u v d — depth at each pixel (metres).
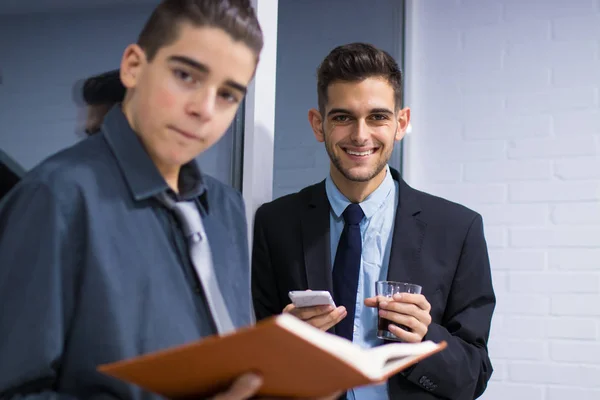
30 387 0.80
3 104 1.01
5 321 0.81
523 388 2.67
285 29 2.12
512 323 2.71
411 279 1.76
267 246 1.84
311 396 0.83
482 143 2.82
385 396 1.69
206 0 0.89
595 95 2.73
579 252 2.68
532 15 2.83
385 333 1.58
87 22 1.17
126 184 0.91
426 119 2.89
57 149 1.09
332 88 1.77
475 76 2.86
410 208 1.85
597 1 2.77
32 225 0.83
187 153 0.92
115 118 0.95
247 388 0.76
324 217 1.83
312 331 0.73
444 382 1.66
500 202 2.77
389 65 1.78
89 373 0.84
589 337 2.64
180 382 0.79
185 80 0.90
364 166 1.76
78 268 0.85
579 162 2.71
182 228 0.96
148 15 1.31
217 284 0.99
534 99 2.79
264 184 1.86
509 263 2.74
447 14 2.92
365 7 2.56
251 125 1.79
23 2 1.06
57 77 1.10
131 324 0.86
